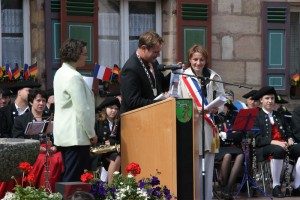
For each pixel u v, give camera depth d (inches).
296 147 715.4
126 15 824.9
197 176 469.7
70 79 490.9
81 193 349.7
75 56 499.5
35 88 615.8
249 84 858.8
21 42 777.6
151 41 494.0
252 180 687.1
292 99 872.3
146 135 470.6
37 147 454.0
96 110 672.4
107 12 818.2
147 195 427.5
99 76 761.6
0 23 768.3
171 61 829.8
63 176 497.0
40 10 776.3
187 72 535.5
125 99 491.8
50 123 539.8
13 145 434.9
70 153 493.7
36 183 534.0
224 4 848.9
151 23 836.0
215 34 845.8
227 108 730.2
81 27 787.4
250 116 673.6
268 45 861.8
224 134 695.1
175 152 455.8
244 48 856.9
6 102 679.7
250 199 679.1
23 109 653.3
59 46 780.6
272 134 728.3
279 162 703.1
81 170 495.5
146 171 470.6
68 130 491.2
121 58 824.9
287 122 756.6
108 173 628.1
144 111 470.9
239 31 854.5
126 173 477.4
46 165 517.0
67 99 493.0
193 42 831.7
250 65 859.4
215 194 684.1
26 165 429.1
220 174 687.1
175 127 455.8
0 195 474.3
